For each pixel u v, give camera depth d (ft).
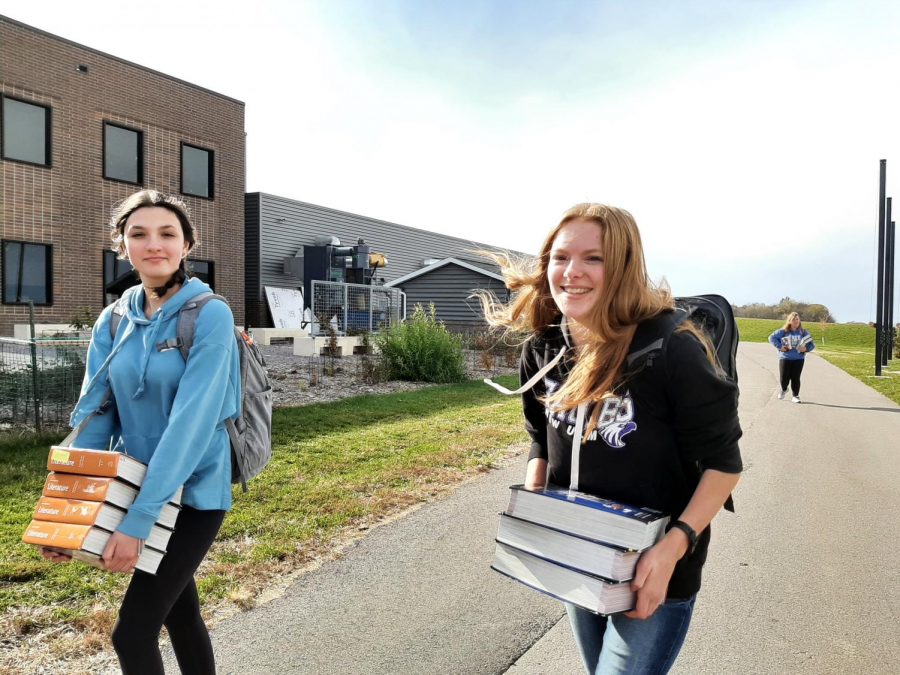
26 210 54.24
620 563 5.16
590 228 5.68
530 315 6.72
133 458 6.64
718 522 17.92
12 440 22.53
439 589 12.81
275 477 19.49
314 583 12.87
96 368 7.51
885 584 13.83
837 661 10.80
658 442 5.64
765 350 116.78
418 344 48.11
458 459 23.11
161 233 7.30
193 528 7.02
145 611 6.60
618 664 5.89
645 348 5.53
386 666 10.07
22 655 9.77
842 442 29.76
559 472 6.38
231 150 72.08
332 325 59.72
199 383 6.79
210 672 7.80
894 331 108.78
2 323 52.70
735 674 10.39
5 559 12.85
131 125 62.03
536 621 11.69
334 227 90.94
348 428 27.81
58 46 56.18
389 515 17.04
